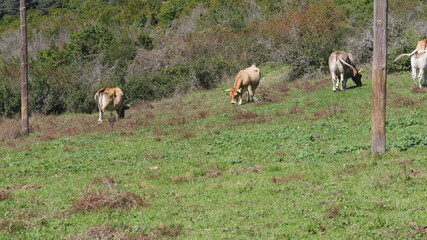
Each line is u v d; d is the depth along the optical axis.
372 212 8.70
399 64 27.56
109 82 34.91
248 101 25.77
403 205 8.86
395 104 19.86
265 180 11.41
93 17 62.44
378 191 9.80
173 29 52.22
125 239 8.17
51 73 34.47
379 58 12.77
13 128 22.80
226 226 8.59
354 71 23.75
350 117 18.64
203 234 8.29
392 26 31.89
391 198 9.30
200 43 42.19
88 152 16.58
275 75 34.59
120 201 10.16
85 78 35.69
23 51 22.16
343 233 7.87
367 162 12.05
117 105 24.72
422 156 12.17
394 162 11.82
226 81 36.22
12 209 10.38
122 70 38.03
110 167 14.23
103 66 38.56
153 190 11.34
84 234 8.48
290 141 15.66
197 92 34.81
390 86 23.70
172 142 17.55
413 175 10.56
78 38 42.12
